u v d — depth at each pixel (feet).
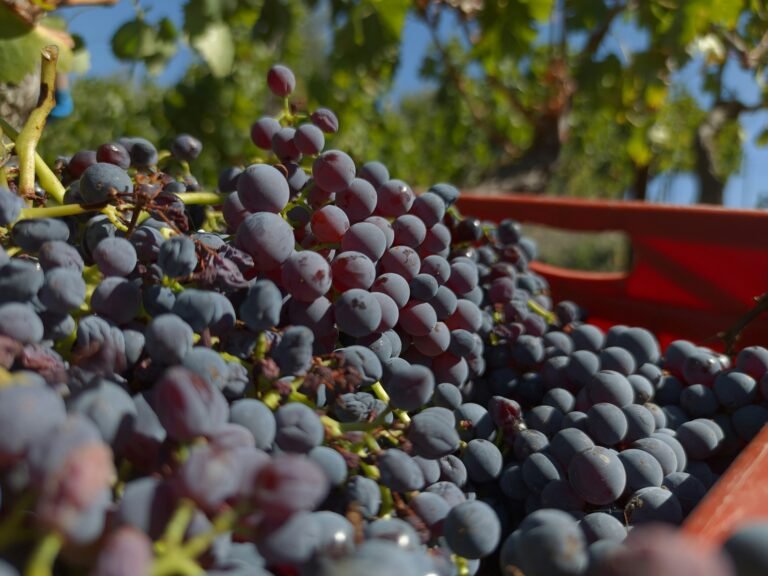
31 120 0.65
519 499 0.65
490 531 0.46
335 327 0.61
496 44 2.87
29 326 0.44
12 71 0.80
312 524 0.37
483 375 0.86
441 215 0.79
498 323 0.90
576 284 1.37
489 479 0.64
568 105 3.15
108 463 0.31
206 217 0.75
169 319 0.47
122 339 0.48
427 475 0.54
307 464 0.35
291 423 0.46
